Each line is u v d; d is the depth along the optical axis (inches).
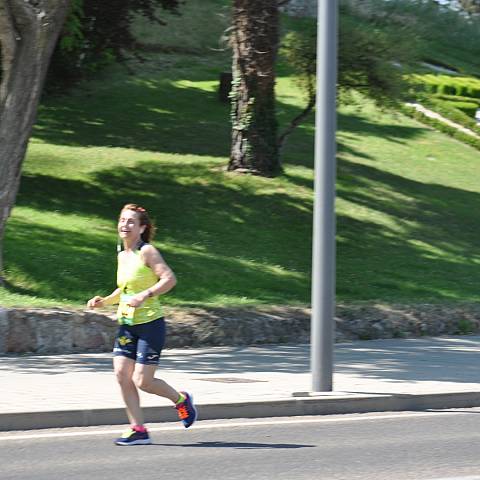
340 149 2672.2
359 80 2266.2
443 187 2512.3
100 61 2709.2
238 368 1078.4
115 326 1245.7
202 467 613.3
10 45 1393.9
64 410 753.6
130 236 677.3
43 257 1477.6
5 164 1391.5
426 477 589.9
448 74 4480.8
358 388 917.8
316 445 696.4
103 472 594.2
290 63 2262.6
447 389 920.9
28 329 1187.9
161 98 2910.9
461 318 1549.0
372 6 4124.0
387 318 1475.1
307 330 1393.9
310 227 1916.8
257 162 2138.3
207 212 1909.4
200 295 1465.3
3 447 671.1
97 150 2278.5
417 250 1964.8
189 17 3740.2
